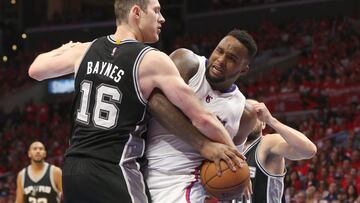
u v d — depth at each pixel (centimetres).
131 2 390
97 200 369
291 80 2231
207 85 418
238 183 379
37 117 2611
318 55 2405
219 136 378
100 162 370
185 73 413
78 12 3284
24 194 942
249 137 523
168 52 2892
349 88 2062
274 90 2223
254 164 518
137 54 372
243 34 409
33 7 3247
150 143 408
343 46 2398
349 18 2564
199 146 380
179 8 3112
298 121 1973
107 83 374
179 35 3006
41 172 947
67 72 405
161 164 402
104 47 387
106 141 372
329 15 2706
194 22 2994
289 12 2786
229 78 414
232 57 406
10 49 3203
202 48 2741
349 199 1325
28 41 3206
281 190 527
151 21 391
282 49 2578
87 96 381
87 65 386
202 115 370
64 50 413
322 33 2555
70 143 397
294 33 2634
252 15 2855
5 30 3219
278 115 2058
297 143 487
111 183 367
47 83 2852
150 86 371
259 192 516
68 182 379
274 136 518
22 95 2898
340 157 1570
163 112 371
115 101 371
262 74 2444
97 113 375
